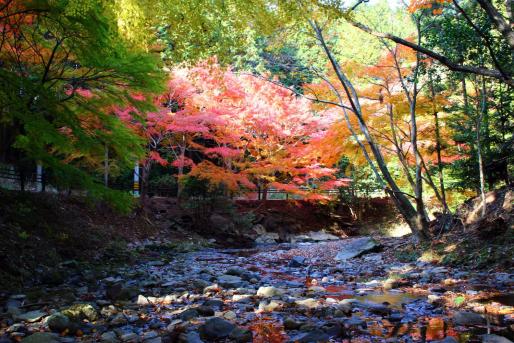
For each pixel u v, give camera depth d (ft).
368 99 42.78
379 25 38.60
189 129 51.49
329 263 37.55
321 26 36.40
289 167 59.72
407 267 31.07
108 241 42.96
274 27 24.11
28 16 27.25
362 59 40.09
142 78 28.89
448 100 41.78
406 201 38.81
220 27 25.34
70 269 30.35
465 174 43.34
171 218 61.00
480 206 38.01
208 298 20.88
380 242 46.09
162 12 21.90
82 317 16.84
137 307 19.04
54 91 28.45
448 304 18.39
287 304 18.78
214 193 63.16
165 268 34.09
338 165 78.54
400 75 36.83
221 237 61.16
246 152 73.56
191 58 26.43
